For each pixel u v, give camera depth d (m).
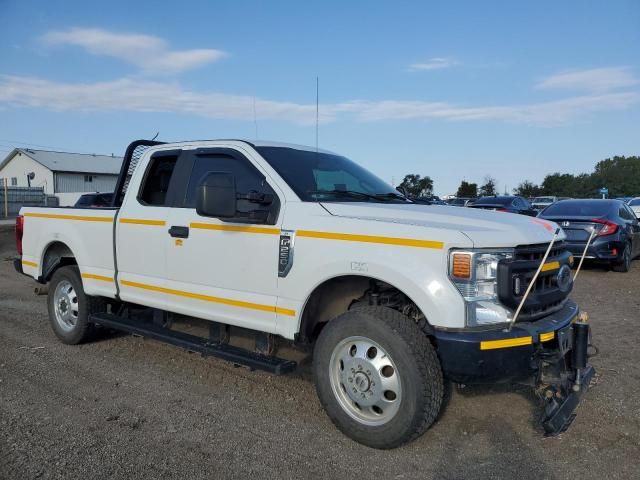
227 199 4.21
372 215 4.07
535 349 3.65
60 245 6.52
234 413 4.49
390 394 3.80
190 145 5.25
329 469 3.62
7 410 4.51
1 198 42.91
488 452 3.85
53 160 58.25
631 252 11.88
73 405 4.63
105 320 5.88
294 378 5.29
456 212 4.29
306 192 4.48
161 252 5.17
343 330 3.93
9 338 6.70
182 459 3.74
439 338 3.57
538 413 4.46
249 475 3.54
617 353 5.93
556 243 4.16
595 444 3.96
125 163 6.18
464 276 3.55
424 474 3.56
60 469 3.58
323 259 4.04
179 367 5.61
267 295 4.39
